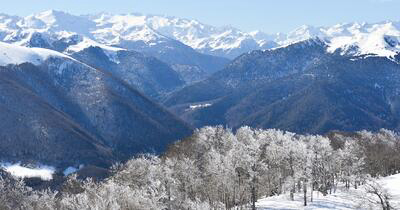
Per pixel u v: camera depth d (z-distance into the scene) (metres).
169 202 113.94
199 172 133.38
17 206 143.38
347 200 140.12
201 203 117.50
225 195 129.88
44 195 143.25
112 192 101.56
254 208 128.38
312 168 145.75
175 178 124.94
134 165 140.75
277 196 152.25
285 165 149.75
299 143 151.38
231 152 131.38
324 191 152.25
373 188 78.81
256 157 132.75
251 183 128.38
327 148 154.38
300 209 131.50
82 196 104.31
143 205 102.44
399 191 126.56
